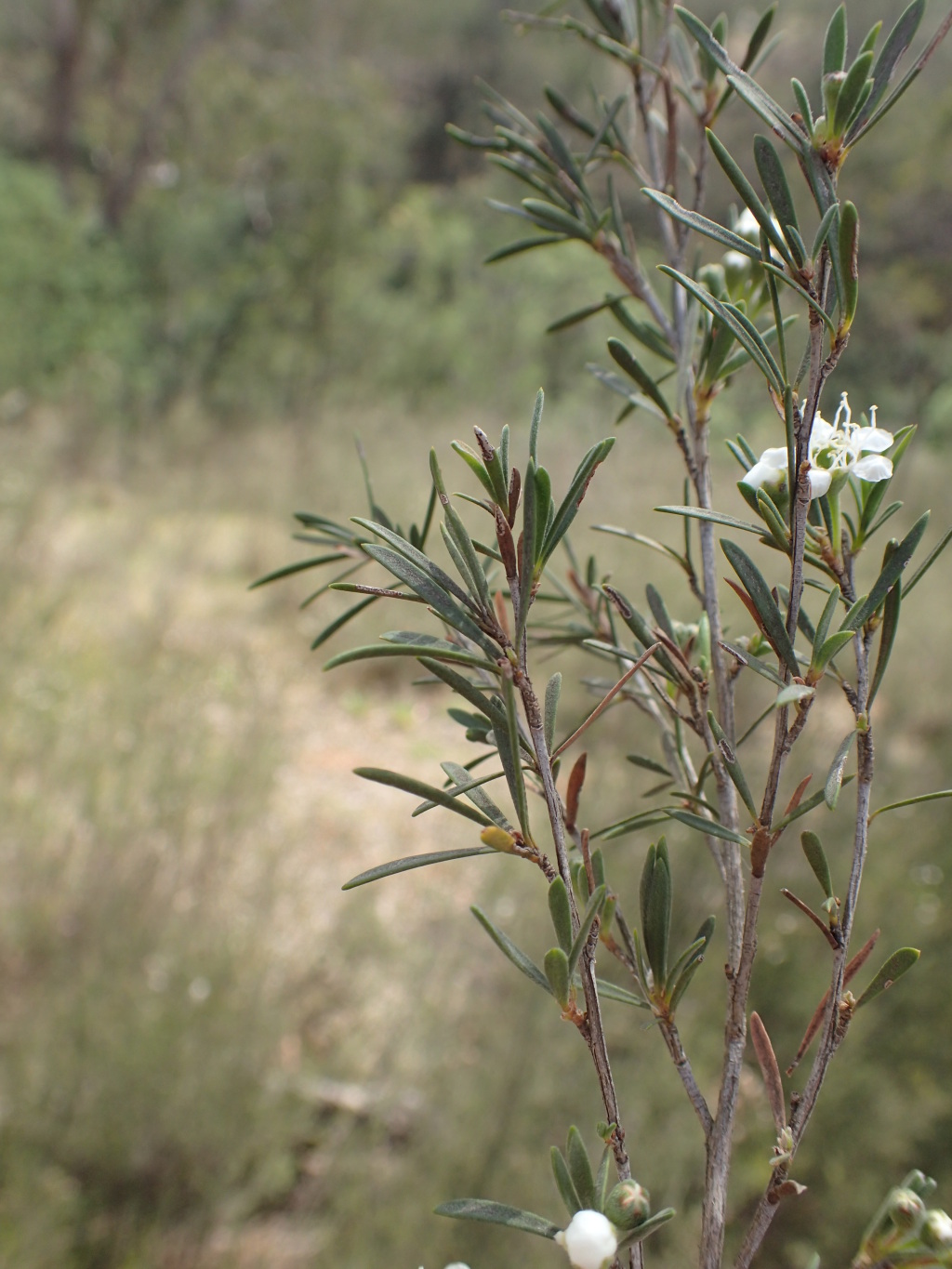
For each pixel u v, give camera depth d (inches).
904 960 8.7
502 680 8.3
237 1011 28.7
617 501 81.3
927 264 120.2
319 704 59.1
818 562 9.1
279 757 42.7
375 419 117.6
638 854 34.4
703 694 9.9
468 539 8.5
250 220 158.9
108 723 43.9
